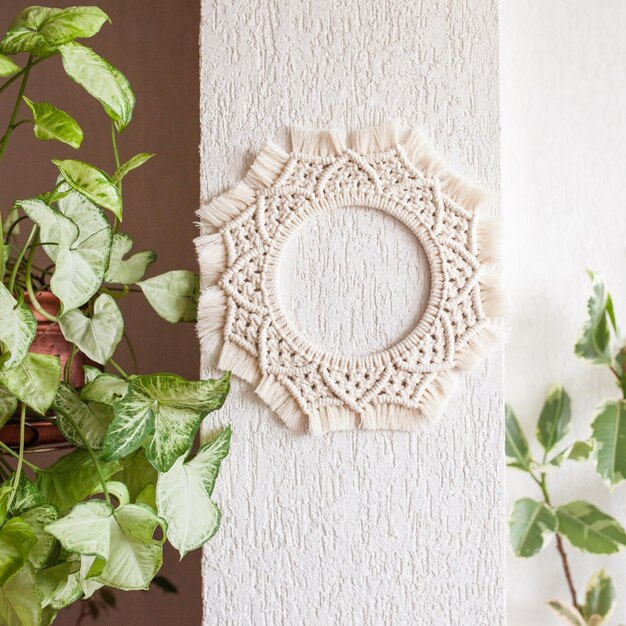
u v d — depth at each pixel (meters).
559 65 1.29
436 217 0.97
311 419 0.97
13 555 0.68
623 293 1.29
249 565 0.98
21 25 0.78
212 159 1.00
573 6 1.29
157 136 1.32
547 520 1.19
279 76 1.00
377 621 0.98
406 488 0.98
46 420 0.90
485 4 0.99
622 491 1.29
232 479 0.99
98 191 0.80
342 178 0.98
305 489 0.99
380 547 0.98
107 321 0.91
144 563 0.80
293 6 1.00
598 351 1.21
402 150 0.98
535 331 1.29
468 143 0.99
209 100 1.00
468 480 0.98
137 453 0.93
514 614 1.30
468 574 0.97
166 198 1.32
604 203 1.29
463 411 0.98
